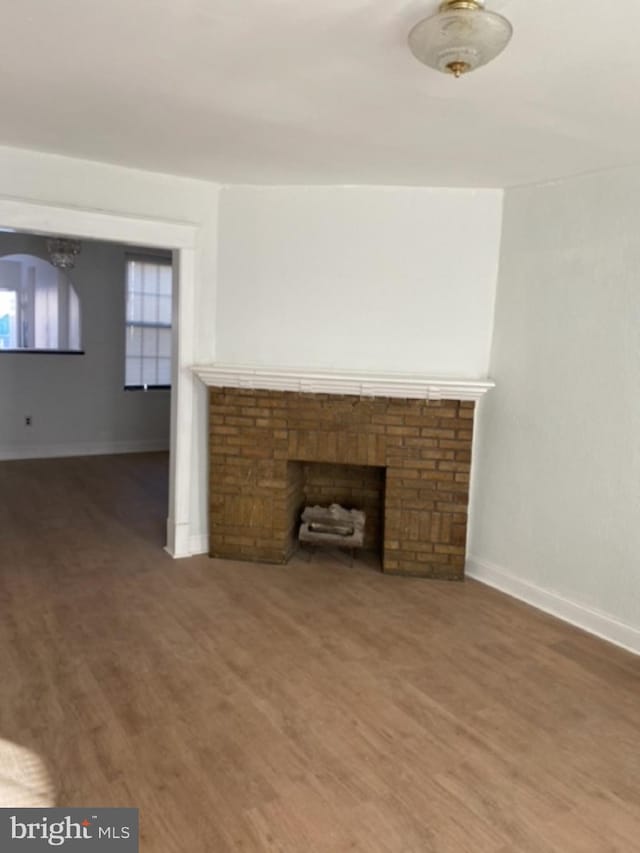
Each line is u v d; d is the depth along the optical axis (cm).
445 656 290
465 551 379
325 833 183
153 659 277
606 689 268
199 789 199
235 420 383
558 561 339
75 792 195
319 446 377
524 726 240
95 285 679
